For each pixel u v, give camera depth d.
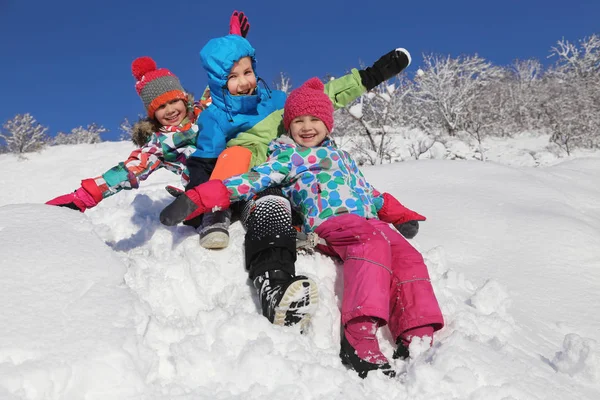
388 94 9.79
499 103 19.56
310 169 2.49
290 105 2.59
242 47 2.90
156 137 2.89
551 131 18.61
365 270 2.03
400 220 2.73
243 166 2.62
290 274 2.06
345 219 2.29
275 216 2.20
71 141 18.86
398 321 2.06
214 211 2.29
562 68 21.88
